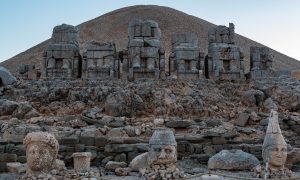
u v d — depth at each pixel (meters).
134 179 14.58
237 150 17.03
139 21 27.95
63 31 28.02
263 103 23.50
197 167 17.28
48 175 12.81
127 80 26.19
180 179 12.23
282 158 14.38
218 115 22.16
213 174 13.02
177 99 22.81
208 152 18.48
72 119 20.72
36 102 23.19
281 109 23.23
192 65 27.58
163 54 27.73
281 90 24.55
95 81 25.16
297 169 17.34
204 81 25.86
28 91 24.22
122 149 17.91
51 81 25.45
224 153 16.66
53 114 22.12
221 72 27.53
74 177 14.15
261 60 29.45
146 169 13.72
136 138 18.56
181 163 17.73
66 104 22.98
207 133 18.80
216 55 27.84
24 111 21.39
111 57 27.16
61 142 18.11
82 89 23.50
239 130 19.73
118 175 15.73
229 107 23.14
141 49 27.20
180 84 24.66
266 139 14.73
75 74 27.55
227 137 18.86
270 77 28.02
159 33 28.06
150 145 13.84
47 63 27.50
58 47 27.55
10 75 25.45
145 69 26.77
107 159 17.84
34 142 12.91
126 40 60.62
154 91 22.81
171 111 21.94
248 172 15.98
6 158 17.50
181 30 64.69
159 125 19.97
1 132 19.00
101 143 18.27
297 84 25.94
